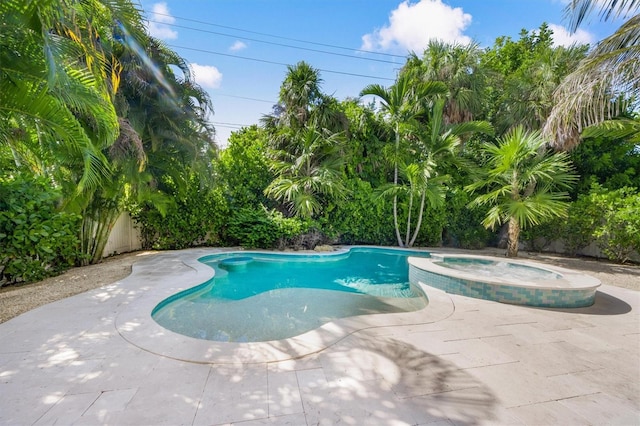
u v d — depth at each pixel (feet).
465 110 30.48
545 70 25.81
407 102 28.19
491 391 6.21
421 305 13.73
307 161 27.68
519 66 37.73
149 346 7.78
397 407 5.62
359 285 17.57
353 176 31.12
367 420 5.25
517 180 23.79
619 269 20.98
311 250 26.50
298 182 26.32
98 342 7.95
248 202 28.32
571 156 28.37
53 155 12.23
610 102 14.35
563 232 26.35
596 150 28.86
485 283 13.08
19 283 13.67
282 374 6.65
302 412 5.41
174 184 23.50
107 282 14.24
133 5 11.25
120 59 15.35
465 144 32.63
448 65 29.76
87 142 9.94
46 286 13.28
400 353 7.79
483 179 27.78
